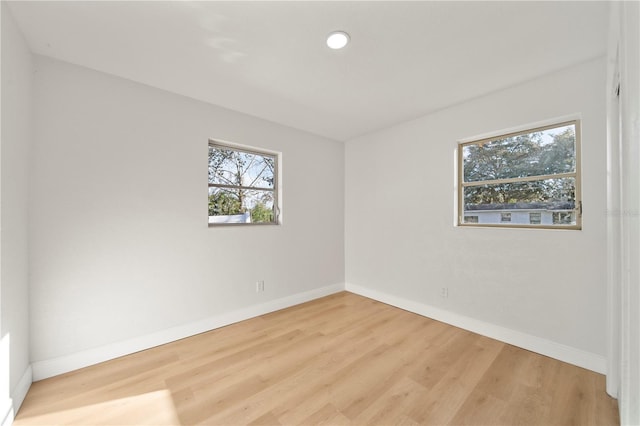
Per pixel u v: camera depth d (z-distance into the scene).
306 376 1.90
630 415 0.91
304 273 3.56
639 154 0.81
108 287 2.12
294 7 1.48
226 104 2.74
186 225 2.54
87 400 1.65
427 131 3.01
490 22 1.59
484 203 2.63
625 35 0.90
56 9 1.48
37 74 1.87
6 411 1.43
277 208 3.36
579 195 2.08
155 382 1.83
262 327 2.73
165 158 2.43
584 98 1.99
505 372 1.93
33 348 1.82
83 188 2.03
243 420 1.50
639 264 0.80
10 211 1.53
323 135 3.76
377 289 3.60
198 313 2.60
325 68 2.10
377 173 3.59
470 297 2.64
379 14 1.53
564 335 2.07
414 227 3.14
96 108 2.10
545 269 2.18
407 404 1.62
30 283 1.81
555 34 1.69
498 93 2.45
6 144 1.48
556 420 1.49
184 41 1.77
